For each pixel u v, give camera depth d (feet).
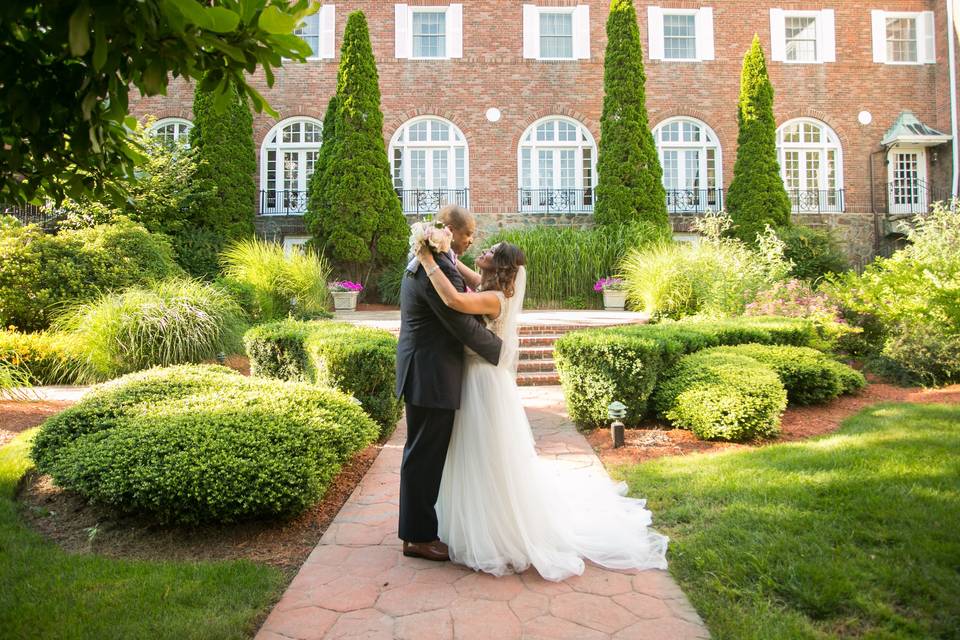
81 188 7.34
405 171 52.11
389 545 9.20
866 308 22.94
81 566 8.21
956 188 51.08
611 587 7.74
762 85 47.83
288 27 5.61
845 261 45.73
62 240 26.50
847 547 8.08
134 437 10.11
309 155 51.98
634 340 15.19
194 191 43.83
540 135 53.06
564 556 8.29
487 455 8.45
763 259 31.35
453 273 8.31
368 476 12.57
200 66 5.99
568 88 52.49
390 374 15.44
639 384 15.14
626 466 12.60
